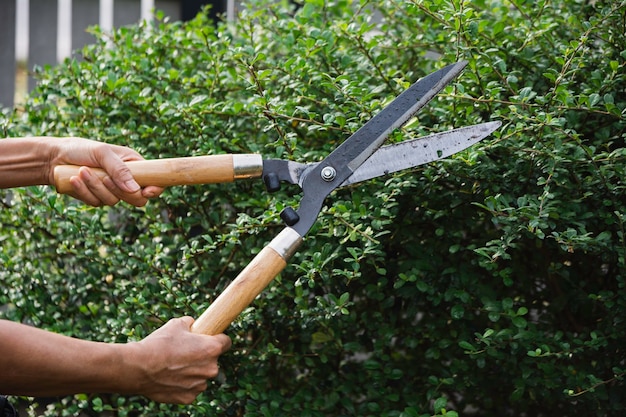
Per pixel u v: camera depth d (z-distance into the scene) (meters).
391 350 2.14
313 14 2.15
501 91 1.95
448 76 1.54
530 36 1.91
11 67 3.33
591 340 1.83
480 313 1.98
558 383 1.86
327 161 1.52
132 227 2.32
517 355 1.91
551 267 1.90
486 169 1.75
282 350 2.05
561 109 1.73
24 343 1.23
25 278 2.19
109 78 2.08
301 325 1.90
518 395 1.89
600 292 1.80
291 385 2.16
